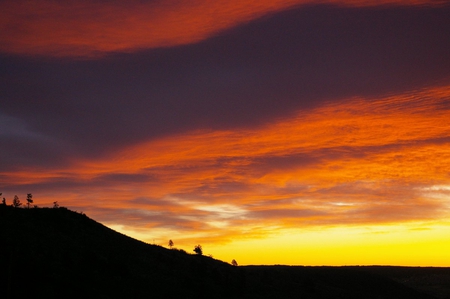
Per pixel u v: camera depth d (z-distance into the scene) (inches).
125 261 2262.6
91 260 2089.1
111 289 1891.0
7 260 1758.1
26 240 2058.3
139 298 1888.5
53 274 1804.9
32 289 1647.4
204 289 2182.6
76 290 1745.8
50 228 2342.5
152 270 2277.3
